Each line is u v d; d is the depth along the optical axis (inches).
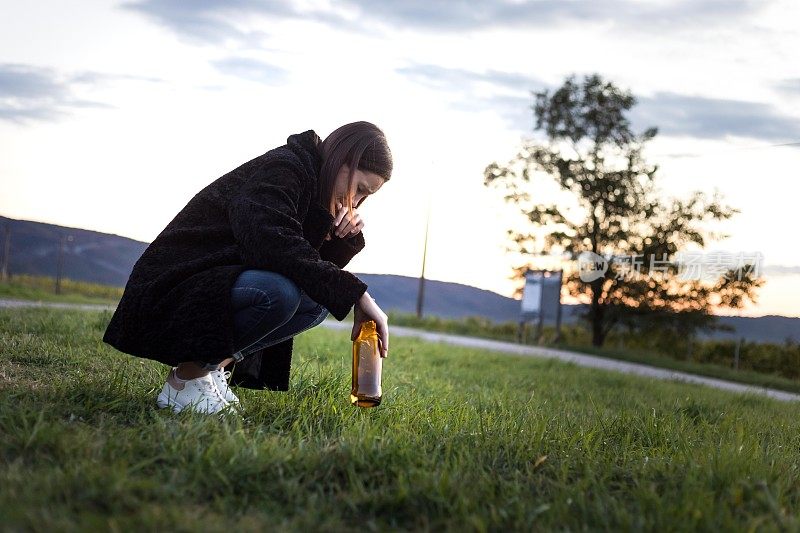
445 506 100.2
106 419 131.2
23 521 83.1
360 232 146.5
